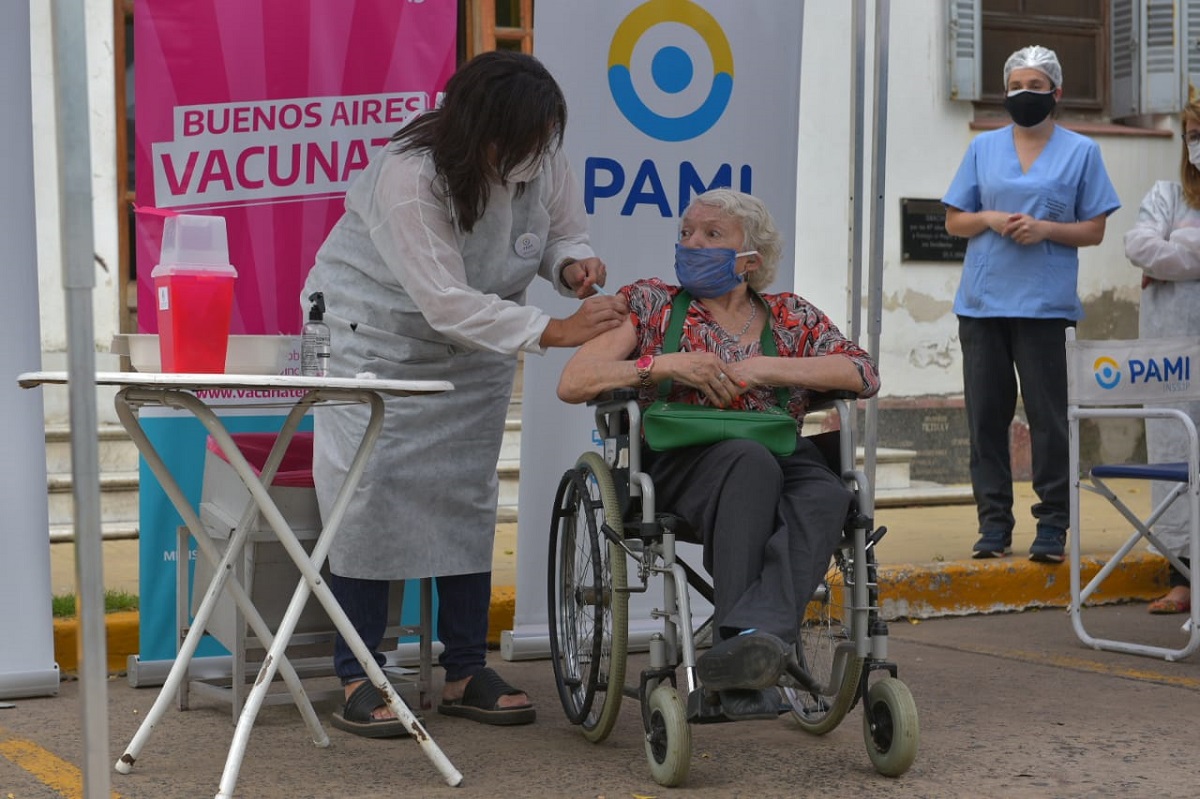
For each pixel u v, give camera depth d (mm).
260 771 3355
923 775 3334
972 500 8109
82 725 2479
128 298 7312
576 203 3994
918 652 4934
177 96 4191
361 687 3760
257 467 3986
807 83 8320
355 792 3182
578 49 4594
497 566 6043
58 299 7109
